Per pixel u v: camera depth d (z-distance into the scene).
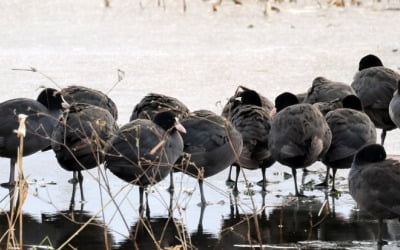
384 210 11.66
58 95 15.89
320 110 15.91
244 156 14.76
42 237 12.28
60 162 14.03
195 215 13.41
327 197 14.37
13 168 15.18
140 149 13.03
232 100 15.99
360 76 17.59
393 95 17.00
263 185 15.02
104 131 14.01
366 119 14.68
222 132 14.06
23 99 15.38
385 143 17.41
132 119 15.67
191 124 14.16
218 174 16.02
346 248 11.64
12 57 23.61
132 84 21.14
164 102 15.59
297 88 20.64
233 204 14.02
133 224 12.91
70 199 14.22
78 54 24.00
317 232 12.42
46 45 24.98
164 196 14.45
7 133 14.91
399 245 11.75
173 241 12.12
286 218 13.17
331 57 23.31
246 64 22.80
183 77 21.70
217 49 24.39
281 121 14.30
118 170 13.10
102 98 16.75
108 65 22.84
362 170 11.90
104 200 14.16
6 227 12.76
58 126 14.04
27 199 14.23
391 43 24.58
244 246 11.83
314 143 13.91
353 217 13.18
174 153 13.44
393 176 11.64
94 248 11.77
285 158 14.16
